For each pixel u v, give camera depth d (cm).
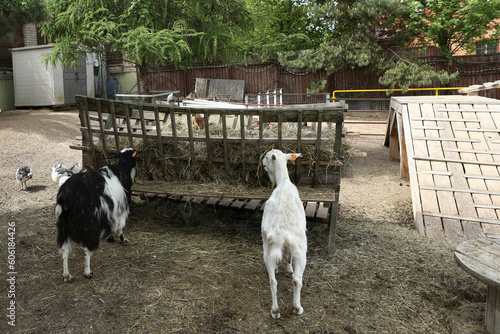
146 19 1015
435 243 537
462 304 392
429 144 731
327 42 1822
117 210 426
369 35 1678
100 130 554
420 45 1811
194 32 1049
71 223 383
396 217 645
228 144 520
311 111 470
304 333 340
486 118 779
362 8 1563
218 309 369
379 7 1566
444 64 1745
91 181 401
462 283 429
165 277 419
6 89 1642
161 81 2056
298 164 492
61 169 664
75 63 1172
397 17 1706
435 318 369
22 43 1725
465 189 629
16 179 702
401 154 855
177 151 527
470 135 740
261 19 1272
